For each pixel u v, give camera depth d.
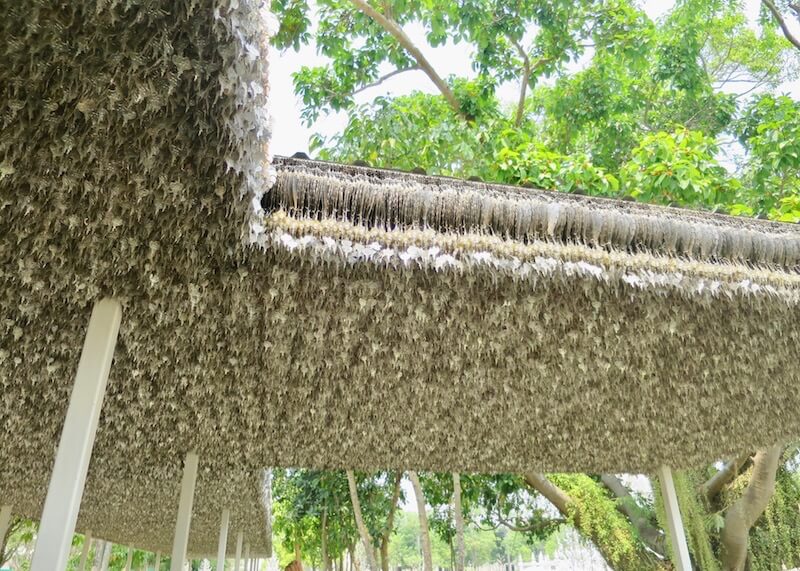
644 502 8.53
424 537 7.88
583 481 8.29
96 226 2.05
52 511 1.96
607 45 8.42
